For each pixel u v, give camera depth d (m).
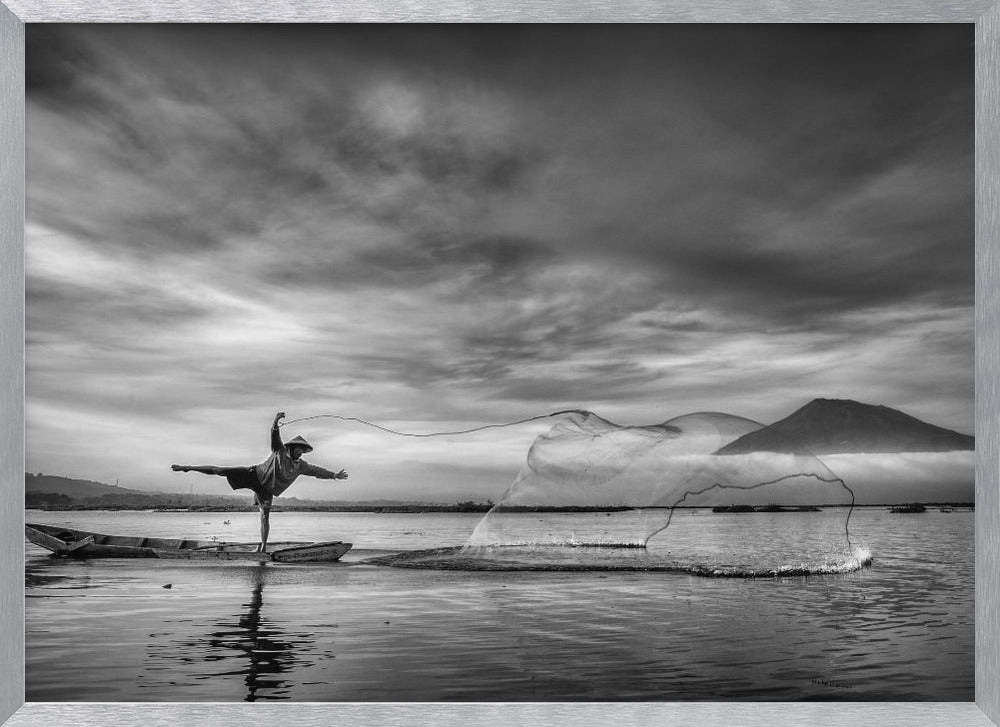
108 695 3.13
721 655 3.38
